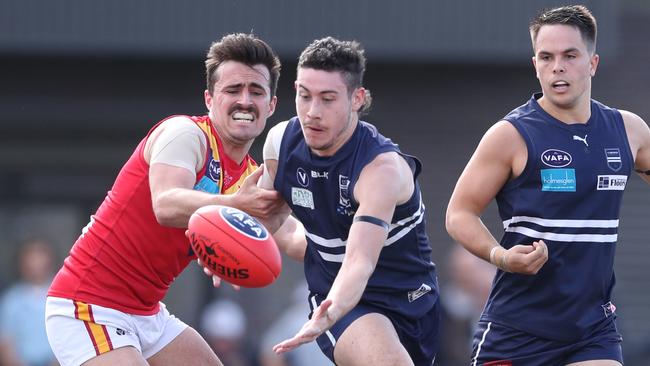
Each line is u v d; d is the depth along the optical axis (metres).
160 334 22.80
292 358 38.78
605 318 21.86
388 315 21.56
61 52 44.69
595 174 21.27
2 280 48.38
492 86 49.00
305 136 20.25
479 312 39.22
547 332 21.64
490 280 39.31
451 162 48.94
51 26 44.00
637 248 49.12
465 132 48.94
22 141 48.03
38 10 43.94
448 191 48.81
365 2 44.72
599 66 46.53
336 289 18.97
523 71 48.81
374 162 20.45
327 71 19.89
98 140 48.31
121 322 21.89
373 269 19.62
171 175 20.92
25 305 40.47
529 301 21.70
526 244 21.44
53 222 48.81
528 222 21.36
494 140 21.42
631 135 21.86
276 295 48.72
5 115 47.09
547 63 21.11
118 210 21.80
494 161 21.41
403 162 20.91
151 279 22.09
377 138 20.81
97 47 44.25
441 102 49.03
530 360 21.88
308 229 21.48
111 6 44.16
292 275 48.78
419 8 45.09
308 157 20.83
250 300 48.75
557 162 21.20
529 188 21.36
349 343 20.70
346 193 20.59
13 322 40.41
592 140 21.44
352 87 20.16
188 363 22.95
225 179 21.86
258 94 21.59
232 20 44.19
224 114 21.48
